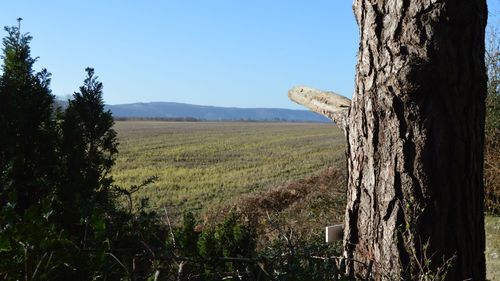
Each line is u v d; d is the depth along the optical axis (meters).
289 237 3.04
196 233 3.71
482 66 2.96
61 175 3.98
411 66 2.81
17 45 4.28
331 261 2.73
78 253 2.03
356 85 3.17
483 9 2.99
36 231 1.92
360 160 3.10
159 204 16.14
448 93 2.83
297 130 66.19
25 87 4.12
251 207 12.46
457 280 2.88
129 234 2.49
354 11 3.21
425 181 2.83
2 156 3.83
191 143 43.31
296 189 13.59
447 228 2.85
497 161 9.64
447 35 2.84
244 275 2.72
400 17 2.90
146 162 29.02
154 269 2.33
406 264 2.85
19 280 1.89
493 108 10.06
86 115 4.41
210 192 18.33
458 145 2.86
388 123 2.91
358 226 3.12
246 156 32.47
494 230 8.41
